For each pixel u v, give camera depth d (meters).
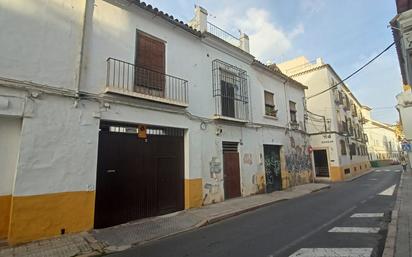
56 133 6.49
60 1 6.95
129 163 8.18
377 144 50.84
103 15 7.90
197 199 10.02
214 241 6.11
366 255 4.81
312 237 6.03
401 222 6.67
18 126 6.20
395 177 20.94
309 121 23.73
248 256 4.99
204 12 11.93
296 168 17.67
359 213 8.41
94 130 7.20
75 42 7.11
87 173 6.91
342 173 22.52
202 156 10.61
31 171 6.02
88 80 7.27
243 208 9.76
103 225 7.28
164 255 5.34
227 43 12.31
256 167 13.67
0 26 5.92
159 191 8.92
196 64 10.91
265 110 15.38
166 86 9.40
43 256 5.25
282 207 10.27
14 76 5.99
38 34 6.47
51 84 6.54
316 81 24.16
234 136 12.48
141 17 8.98
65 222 6.40
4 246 5.54
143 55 8.86
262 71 15.52
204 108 10.99
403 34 3.46
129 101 8.11
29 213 5.90
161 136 9.33
